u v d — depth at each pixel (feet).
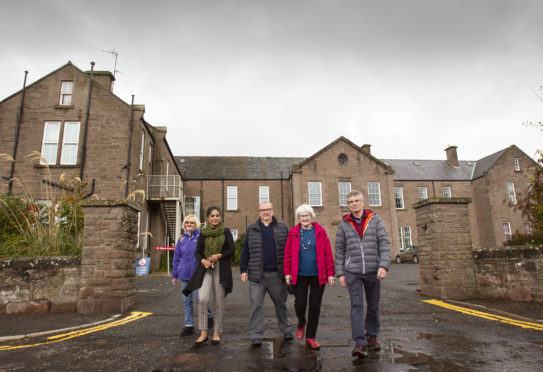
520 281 22.59
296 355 12.16
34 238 23.84
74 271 22.04
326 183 79.56
